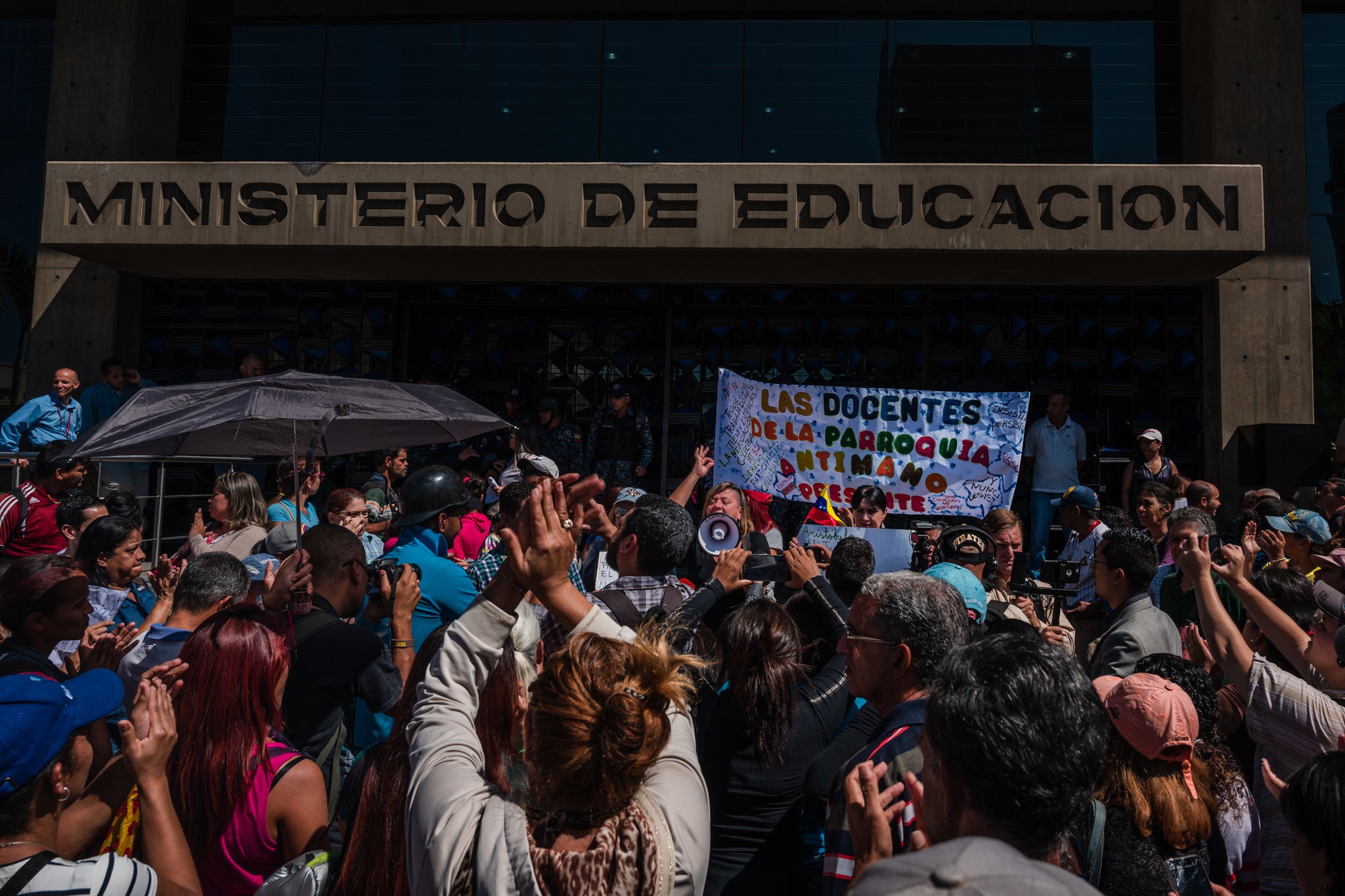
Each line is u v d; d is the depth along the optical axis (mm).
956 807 1590
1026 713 1536
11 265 10789
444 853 1552
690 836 1591
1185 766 2314
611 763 1557
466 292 10797
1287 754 2873
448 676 1826
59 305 10453
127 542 4539
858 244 9047
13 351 10711
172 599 3861
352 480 10375
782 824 2857
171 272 10398
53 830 2039
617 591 3543
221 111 10961
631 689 1614
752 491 7547
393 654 3572
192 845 2465
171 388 4441
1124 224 8914
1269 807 2961
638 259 9516
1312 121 10383
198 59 11016
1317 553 5391
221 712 2475
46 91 10984
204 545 5742
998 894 876
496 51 10859
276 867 2504
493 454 10414
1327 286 10258
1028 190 8969
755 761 2854
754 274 10008
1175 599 5043
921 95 10617
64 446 6578
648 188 9164
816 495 7676
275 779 2504
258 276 10477
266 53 10969
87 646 3203
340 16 10969
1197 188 8875
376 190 9312
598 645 1683
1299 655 3090
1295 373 9805
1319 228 10289
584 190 9195
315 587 3674
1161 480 9180
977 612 3893
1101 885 2180
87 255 9797
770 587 4102
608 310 10898
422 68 10891
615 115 10758
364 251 9438
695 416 10633
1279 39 9938
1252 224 8836
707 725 2920
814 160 10617
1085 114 10531
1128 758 2299
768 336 10719
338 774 3170
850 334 10625
